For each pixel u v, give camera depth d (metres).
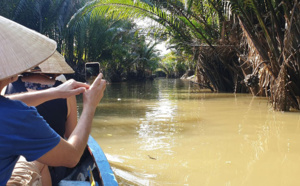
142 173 3.29
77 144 1.57
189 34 13.40
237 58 12.55
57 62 2.65
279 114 6.89
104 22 23.70
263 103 8.86
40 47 1.40
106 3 11.78
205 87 14.41
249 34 8.11
